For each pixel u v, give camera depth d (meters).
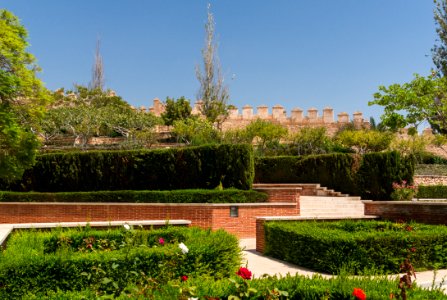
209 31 50.97
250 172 17.50
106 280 5.41
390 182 20.75
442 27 31.97
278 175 24.67
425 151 41.97
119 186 18.94
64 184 19.19
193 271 7.00
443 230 9.49
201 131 40.19
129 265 6.45
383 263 8.56
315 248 8.86
